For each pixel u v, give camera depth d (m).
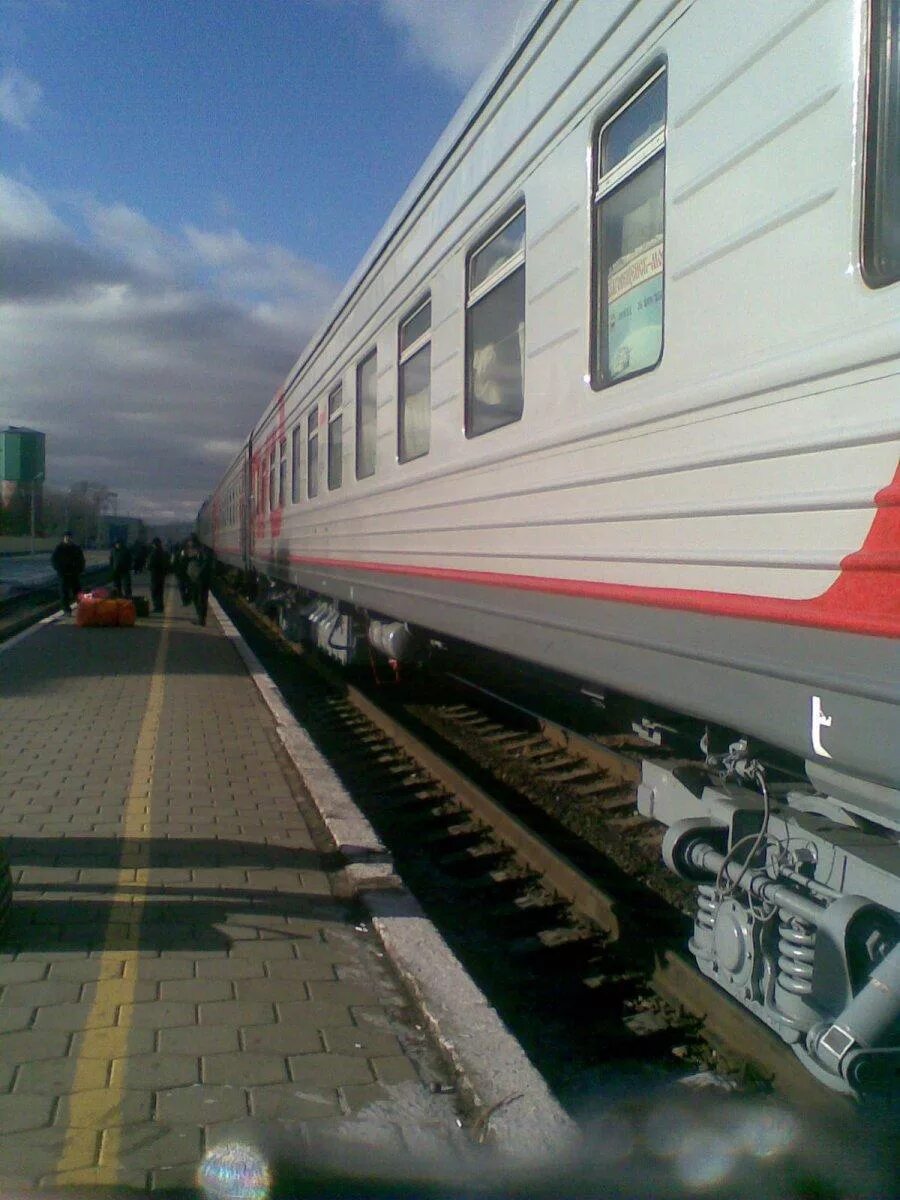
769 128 3.19
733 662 3.32
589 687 5.66
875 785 2.90
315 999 3.83
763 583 3.18
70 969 4.02
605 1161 3.05
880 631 2.65
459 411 6.11
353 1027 3.63
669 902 5.29
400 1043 3.53
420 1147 2.95
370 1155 2.91
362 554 8.96
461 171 6.06
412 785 7.79
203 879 5.04
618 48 4.11
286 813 6.21
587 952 4.85
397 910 4.57
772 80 3.18
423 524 6.91
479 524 5.78
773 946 3.38
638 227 4.04
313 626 13.31
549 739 8.92
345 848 5.38
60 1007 3.70
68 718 9.23
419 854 6.38
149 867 5.19
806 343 3.02
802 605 2.98
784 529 3.09
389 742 9.34
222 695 10.63
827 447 2.90
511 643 5.30
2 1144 2.91
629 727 6.53
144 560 36.38
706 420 3.52
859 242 2.82
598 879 5.56
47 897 4.76
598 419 4.28
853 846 3.15
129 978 3.94
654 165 3.92
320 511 11.20
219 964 4.09
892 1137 3.23
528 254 5.02
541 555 4.91
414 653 8.41
